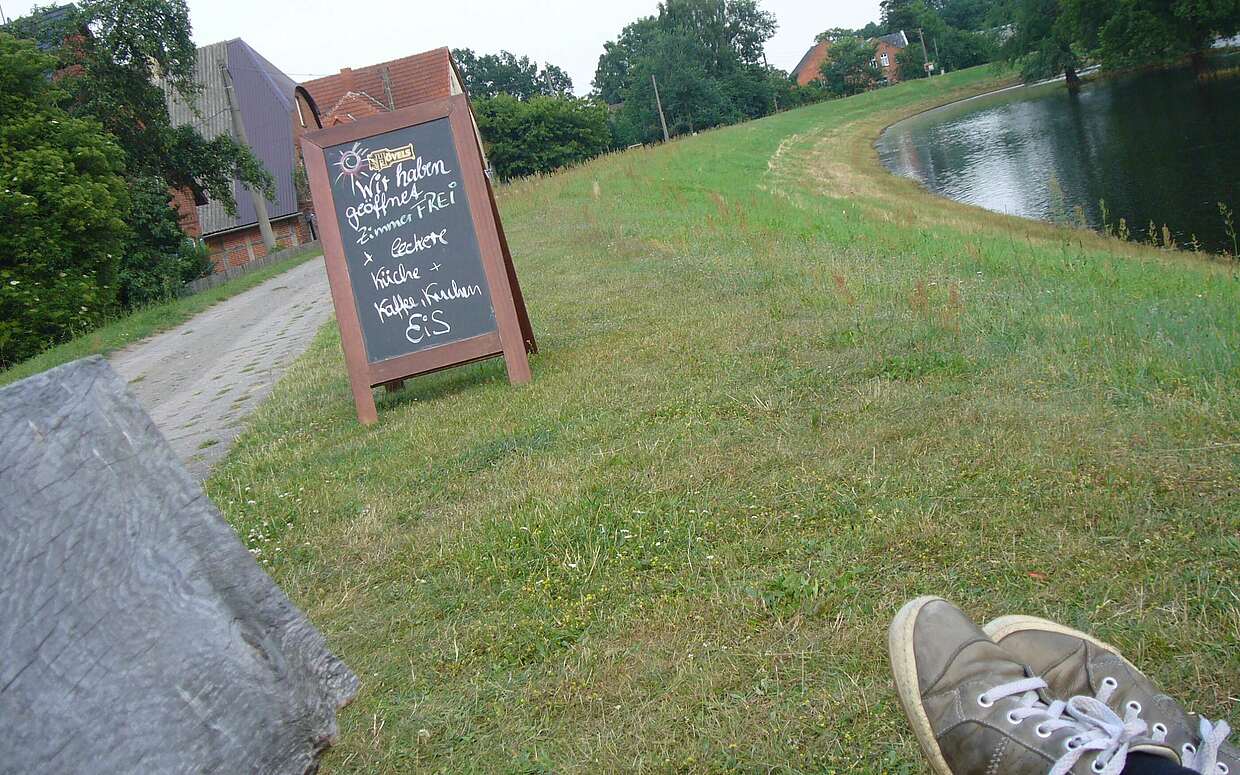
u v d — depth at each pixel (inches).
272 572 184.2
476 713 124.7
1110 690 86.3
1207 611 117.8
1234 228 805.2
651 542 165.5
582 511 181.6
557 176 1434.5
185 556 74.5
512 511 189.9
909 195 1405.0
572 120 3499.0
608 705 121.5
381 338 313.3
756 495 177.3
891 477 173.8
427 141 323.0
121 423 73.9
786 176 1680.6
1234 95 1619.1
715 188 1294.3
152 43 1454.2
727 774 104.8
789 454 194.1
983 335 263.4
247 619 77.3
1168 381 205.8
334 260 316.8
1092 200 1077.1
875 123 2974.9
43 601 66.1
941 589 133.6
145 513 73.2
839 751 105.0
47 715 64.3
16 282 978.7
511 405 279.1
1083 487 156.9
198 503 76.6
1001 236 788.6
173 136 1523.1
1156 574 127.6
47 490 68.1
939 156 1875.0
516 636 142.2
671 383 266.7
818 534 156.9
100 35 1444.4
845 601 134.8
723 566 152.6
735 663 124.3
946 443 185.8
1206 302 307.3
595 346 335.9
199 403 430.9
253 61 2337.6
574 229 771.4
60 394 70.9
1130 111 1823.3
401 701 129.7
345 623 156.5
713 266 461.1
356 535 195.5
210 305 1023.6
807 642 126.1
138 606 70.8
